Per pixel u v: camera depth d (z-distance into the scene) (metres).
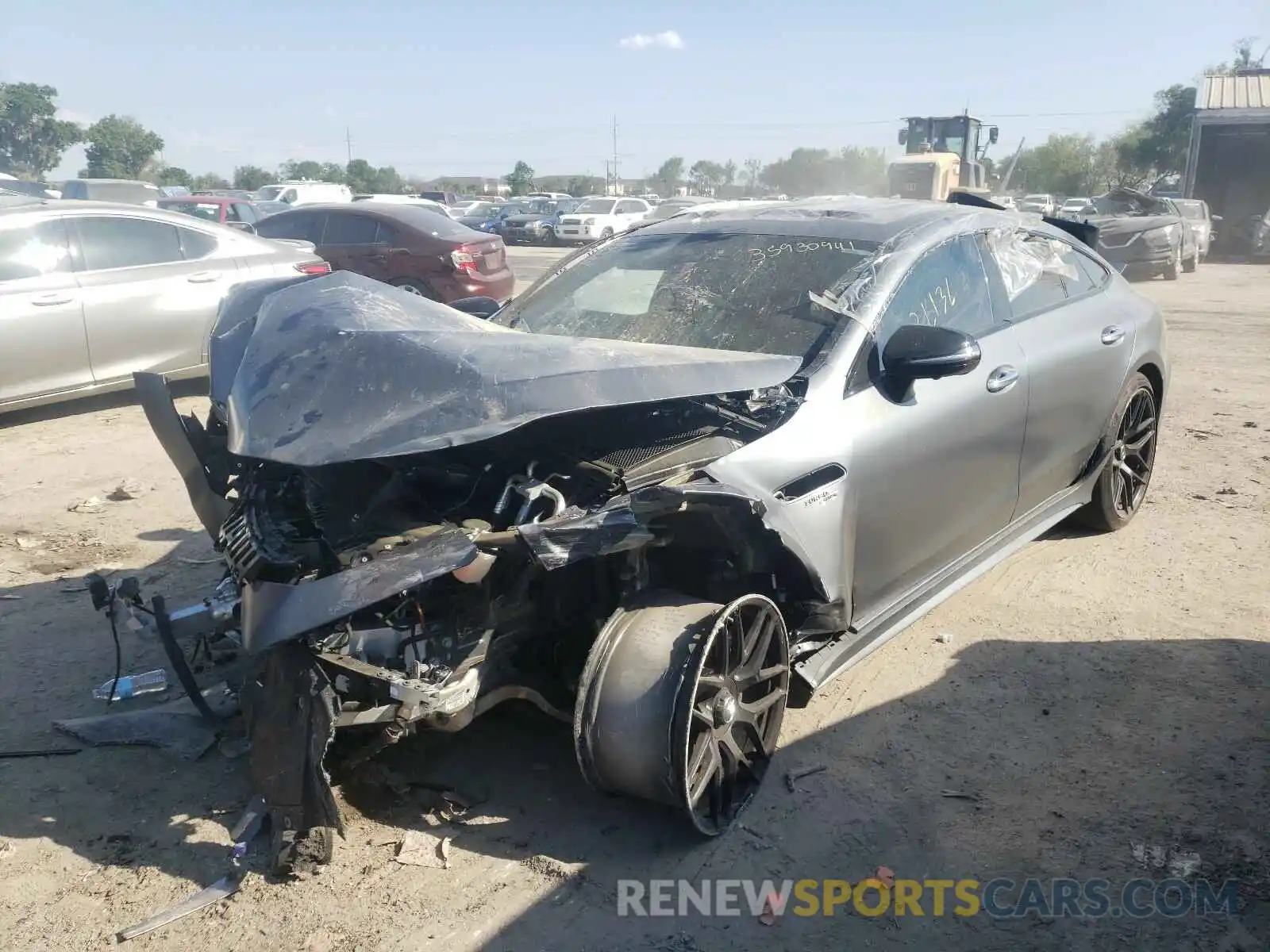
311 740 2.64
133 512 5.80
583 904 2.76
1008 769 3.34
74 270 7.50
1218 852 2.94
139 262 7.84
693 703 2.79
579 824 3.08
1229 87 28.38
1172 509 5.76
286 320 3.43
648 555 3.12
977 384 3.88
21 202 7.55
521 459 3.02
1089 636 4.24
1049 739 3.51
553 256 27.56
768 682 3.21
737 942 2.64
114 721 3.56
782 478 3.11
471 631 2.81
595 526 2.65
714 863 2.92
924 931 2.68
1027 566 4.97
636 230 4.73
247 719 2.74
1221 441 7.18
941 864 2.92
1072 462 4.73
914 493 3.61
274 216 12.38
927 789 3.24
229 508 3.55
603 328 3.96
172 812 3.13
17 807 3.15
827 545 3.22
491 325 3.57
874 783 3.28
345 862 2.90
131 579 3.61
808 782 3.28
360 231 11.88
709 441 3.10
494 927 2.67
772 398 3.29
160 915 2.70
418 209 12.16
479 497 2.97
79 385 7.52
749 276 3.92
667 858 2.94
